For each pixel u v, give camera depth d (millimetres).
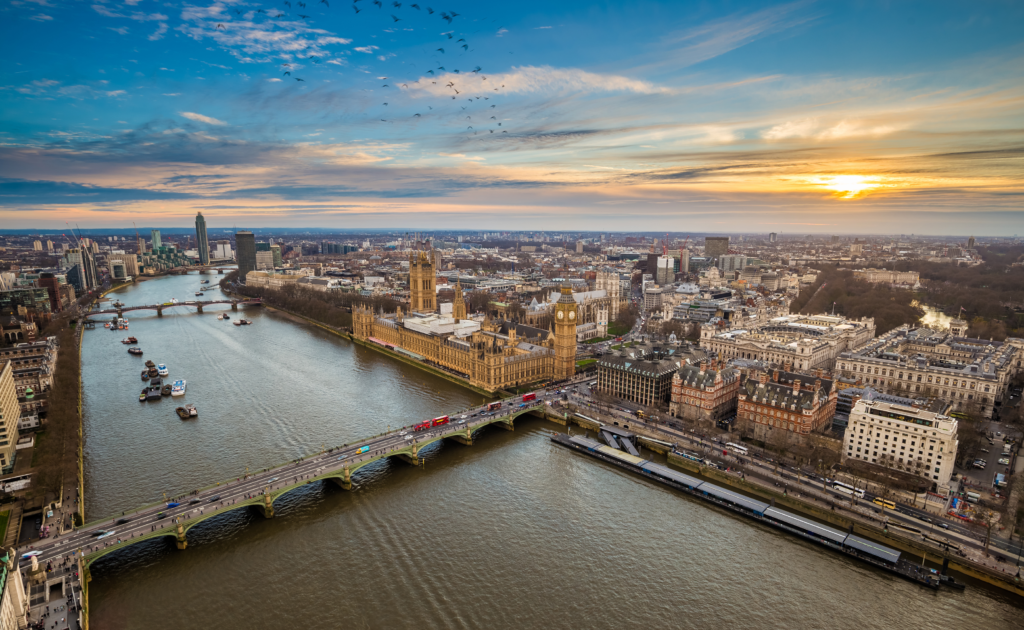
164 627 163375
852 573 187625
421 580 183375
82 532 196500
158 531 195000
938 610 171750
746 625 165625
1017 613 170250
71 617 156500
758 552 198750
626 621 166625
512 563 192000
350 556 196000
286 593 177375
